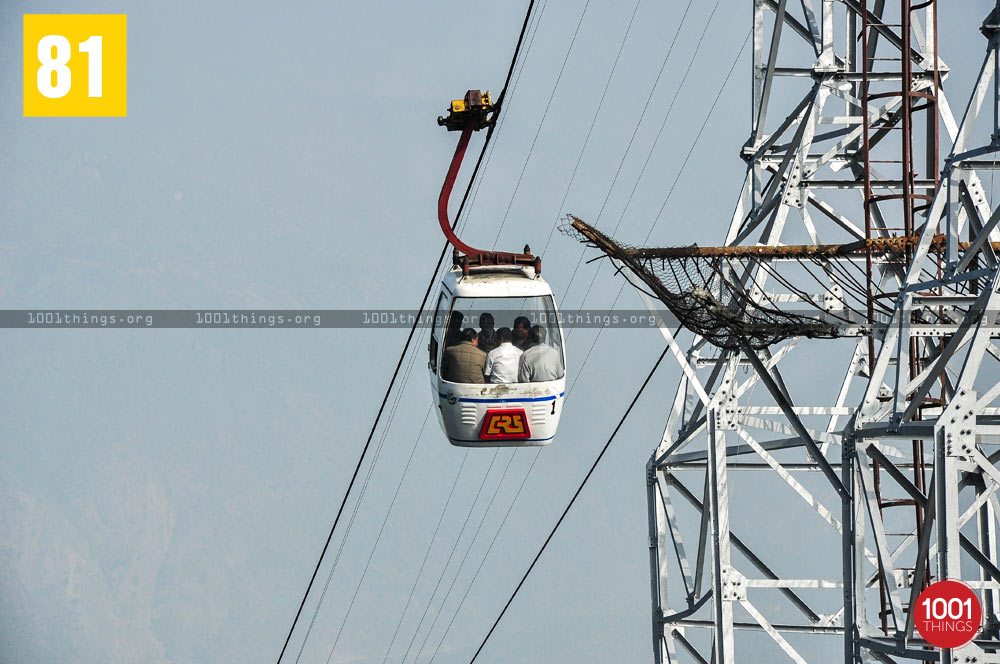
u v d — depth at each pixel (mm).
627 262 47312
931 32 53000
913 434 40312
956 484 38250
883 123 56750
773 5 57844
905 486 44188
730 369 53281
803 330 45875
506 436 50438
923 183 51594
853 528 43594
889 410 43406
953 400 38438
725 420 53406
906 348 41750
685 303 46375
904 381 41281
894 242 46312
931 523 39938
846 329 46281
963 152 41375
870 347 47656
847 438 43625
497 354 49594
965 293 47656
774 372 54375
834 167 58969
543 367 49781
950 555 38125
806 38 58281
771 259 47812
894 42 52062
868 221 50438
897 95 52000
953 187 41750
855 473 43438
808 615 59312
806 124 55344
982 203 46438
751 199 58969
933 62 51844
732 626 53500
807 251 47562
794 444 53656
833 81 55406
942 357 40000
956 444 38406
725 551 53656
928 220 42312
